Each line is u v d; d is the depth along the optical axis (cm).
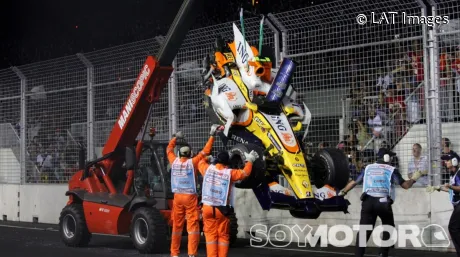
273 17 1330
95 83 1602
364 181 983
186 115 1436
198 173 1163
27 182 1783
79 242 1230
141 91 1185
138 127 1230
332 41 1337
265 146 990
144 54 1498
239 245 1254
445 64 1167
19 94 1798
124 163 1262
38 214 1719
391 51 1228
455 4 1252
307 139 1327
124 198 1173
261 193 949
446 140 1141
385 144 1196
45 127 1731
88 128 1605
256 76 1000
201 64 1421
